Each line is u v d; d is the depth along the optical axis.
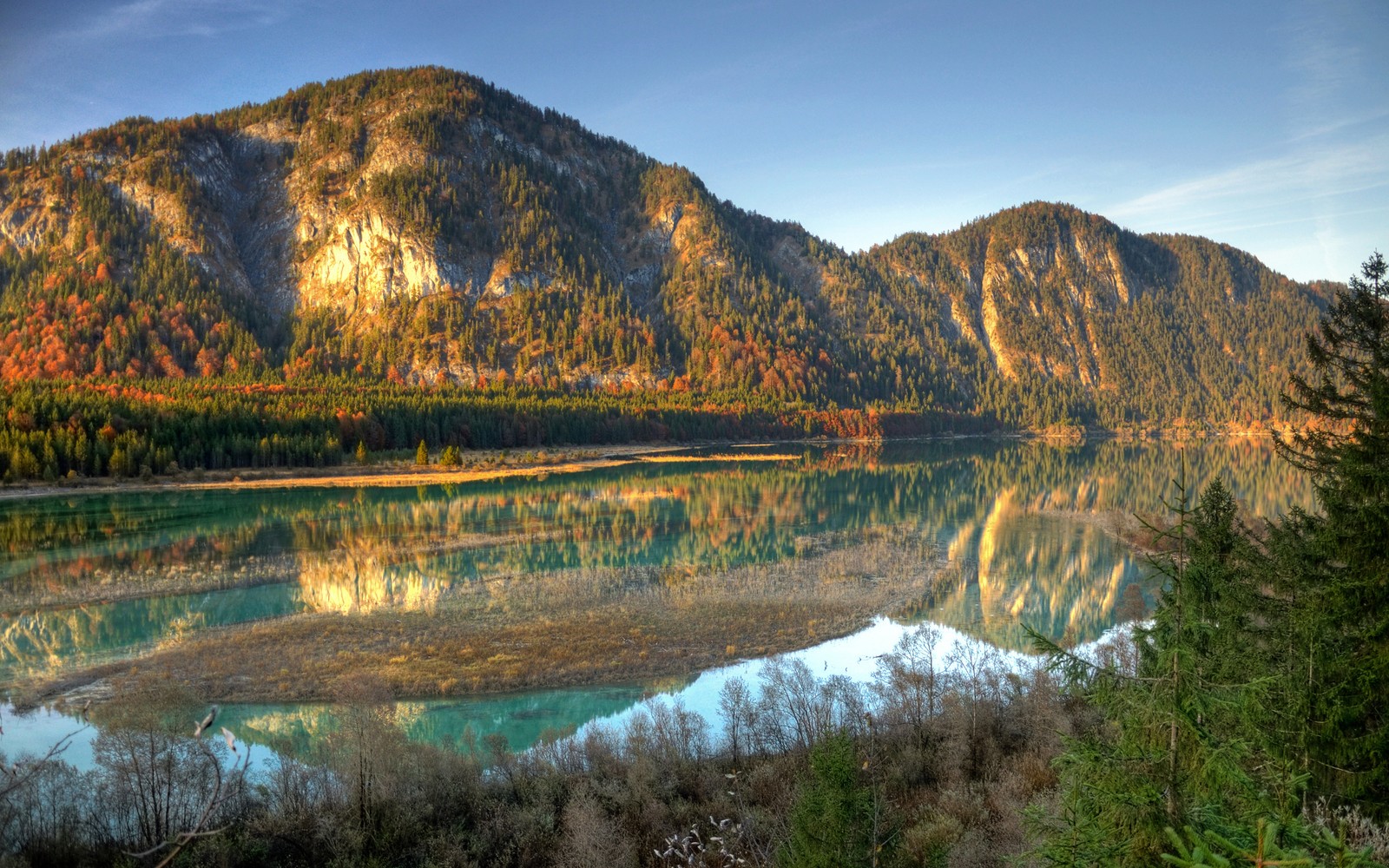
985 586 56.00
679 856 20.36
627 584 54.03
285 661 38.59
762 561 62.62
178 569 58.00
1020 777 23.83
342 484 110.06
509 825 22.94
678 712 28.70
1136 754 9.77
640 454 167.88
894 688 31.80
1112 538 73.38
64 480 100.25
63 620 45.56
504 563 60.81
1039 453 188.50
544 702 34.25
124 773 20.89
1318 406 19.91
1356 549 17.62
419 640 41.66
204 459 115.25
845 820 14.52
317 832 21.75
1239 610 18.48
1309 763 16.17
